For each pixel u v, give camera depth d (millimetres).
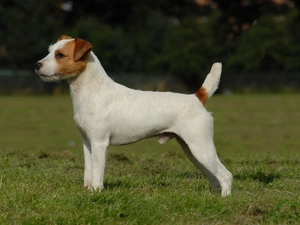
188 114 7297
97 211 6465
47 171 9086
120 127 7375
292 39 33031
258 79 36438
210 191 7812
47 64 7367
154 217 6391
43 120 22859
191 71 35125
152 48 37656
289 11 35031
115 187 7801
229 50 34844
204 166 7332
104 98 7355
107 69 36781
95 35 36062
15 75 35875
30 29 35844
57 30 36406
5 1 37469
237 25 38281
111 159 10836
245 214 6613
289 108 27594
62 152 11414
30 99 32750
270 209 6637
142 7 41812
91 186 7340
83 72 7398
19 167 9508
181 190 7770
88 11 42031
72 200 6715
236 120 23234
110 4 41844
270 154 12258
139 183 8359
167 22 38594
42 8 36281
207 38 35062
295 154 12242
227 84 36625
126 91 7504
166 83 36125
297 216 6516
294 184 8438
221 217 6504
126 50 36906
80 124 7426
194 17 36312
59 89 36281
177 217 6457
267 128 20969
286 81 36250
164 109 7332
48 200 6715
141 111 7344
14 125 21219
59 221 6168
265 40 32219
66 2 41406
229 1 39000
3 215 6262
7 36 36031
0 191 7152
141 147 16062
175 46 35688
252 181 8797
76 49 7266
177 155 11906
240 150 15742
